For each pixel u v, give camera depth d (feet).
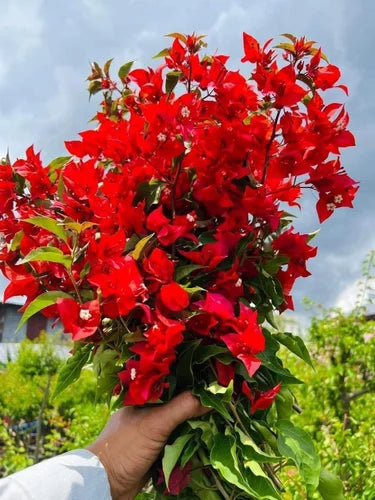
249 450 2.02
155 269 2.06
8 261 2.36
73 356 2.26
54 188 2.40
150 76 2.52
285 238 2.28
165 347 1.95
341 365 6.31
